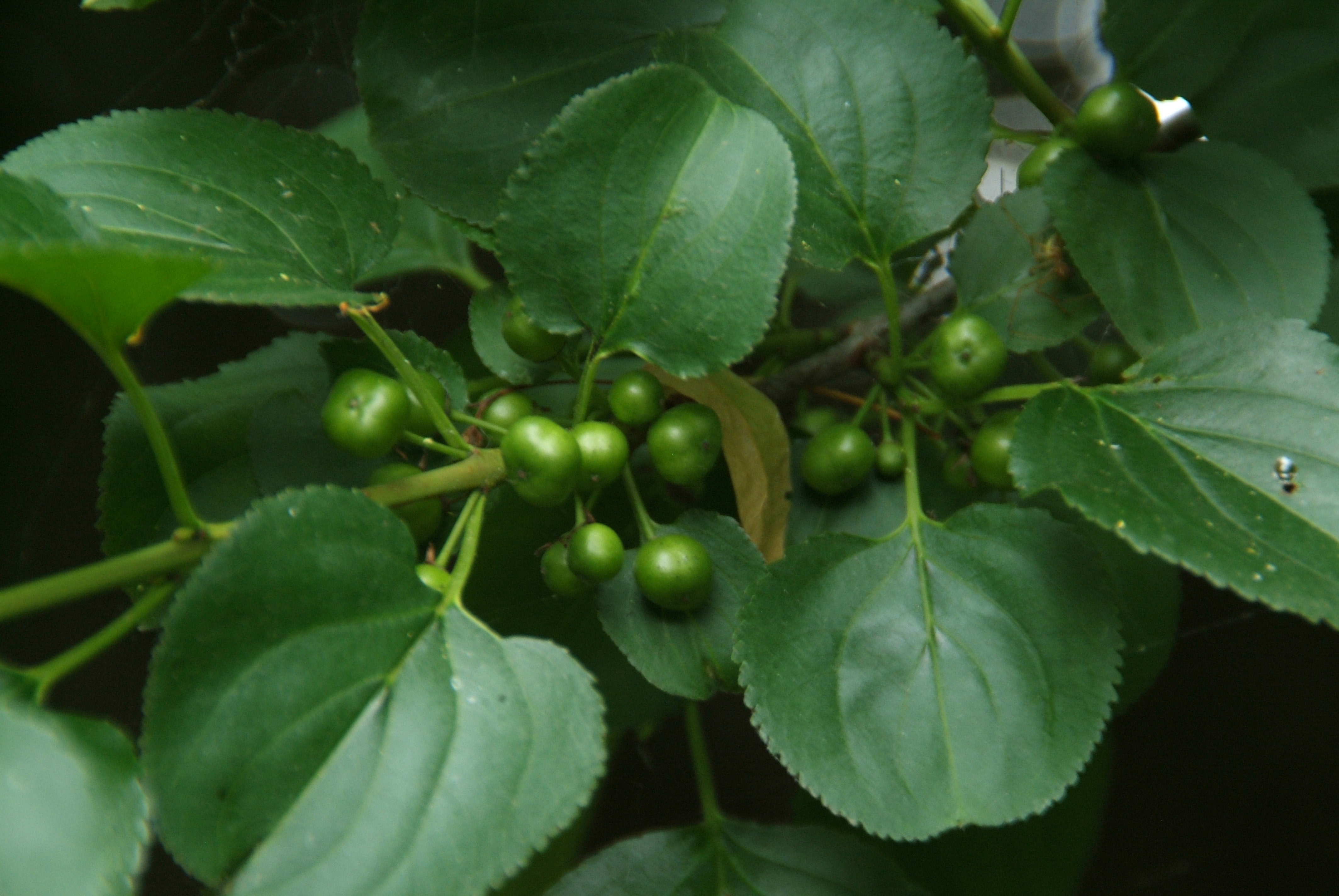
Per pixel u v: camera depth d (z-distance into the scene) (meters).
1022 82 0.37
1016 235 0.36
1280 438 0.34
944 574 0.35
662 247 0.34
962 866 0.39
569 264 0.34
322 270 0.34
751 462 0.36
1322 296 0.35
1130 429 0.34
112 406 0.36
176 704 0.32
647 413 0.35
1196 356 0.34
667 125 0.34
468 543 0.33
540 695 0.33
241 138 0.34
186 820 0.32
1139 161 0.36
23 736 0.31
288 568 0.32
